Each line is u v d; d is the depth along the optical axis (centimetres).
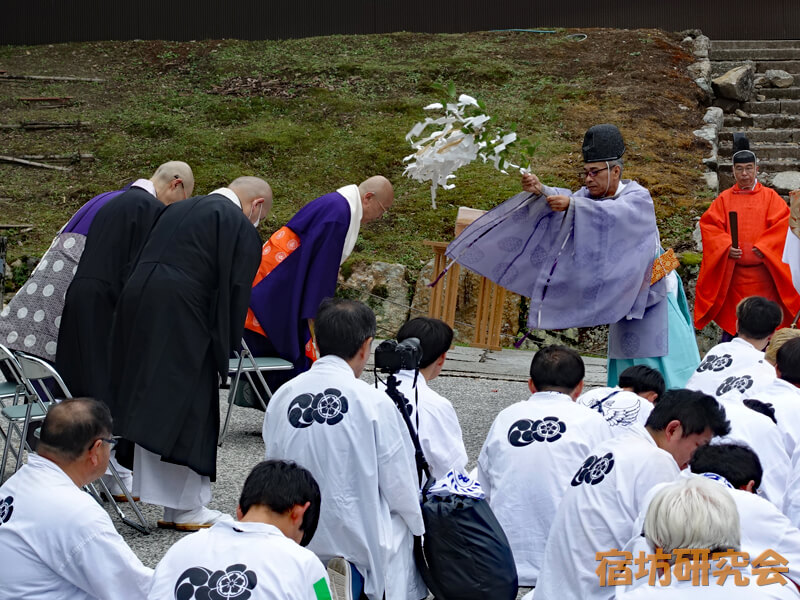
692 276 986
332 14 1708
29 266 1056
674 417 359
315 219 642
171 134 1344
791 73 1538
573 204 566
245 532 276
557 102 1380
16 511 317
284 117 1386
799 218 723
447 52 1578
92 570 313
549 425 421
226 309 474
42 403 499
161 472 473
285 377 658
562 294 577
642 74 1455
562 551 352
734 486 332
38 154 1298
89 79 1525
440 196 1180
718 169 1247
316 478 356
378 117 1371
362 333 371
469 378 859
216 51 1620
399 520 373
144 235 521
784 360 441
